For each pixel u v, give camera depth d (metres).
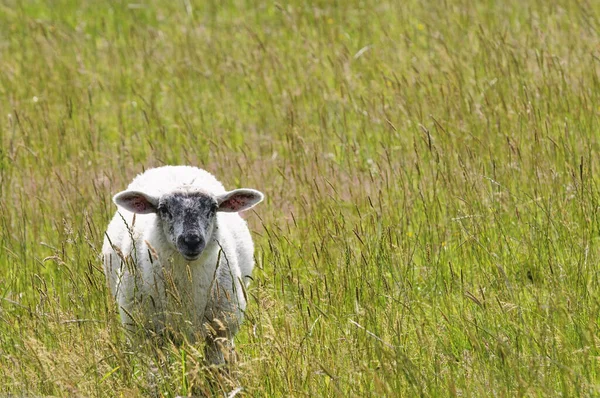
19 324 20.45
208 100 37.09
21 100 37.78
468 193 25.45
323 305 21.17
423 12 43.81
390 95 34.97
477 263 23.50
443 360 18.95
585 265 22.48
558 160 27.62
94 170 30.42
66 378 17.56
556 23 39.84
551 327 19.31
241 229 22.16
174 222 19.61
